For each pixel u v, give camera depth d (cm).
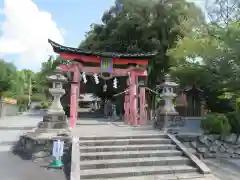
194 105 1927
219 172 771
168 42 1977
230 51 1148
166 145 873
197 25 1869
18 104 3506
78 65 1360
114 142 862
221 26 1265
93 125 1388
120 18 2198
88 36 2573
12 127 1435
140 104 1450
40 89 5253
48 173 696
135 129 1140
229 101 1480
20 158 843
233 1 1323
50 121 909
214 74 1380
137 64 1466
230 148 984
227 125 979
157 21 1984
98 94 2661
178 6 1956
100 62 1407
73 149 772
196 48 1284
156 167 753
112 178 682
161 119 1113
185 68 1480
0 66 2283
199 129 1144
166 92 1141
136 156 801
